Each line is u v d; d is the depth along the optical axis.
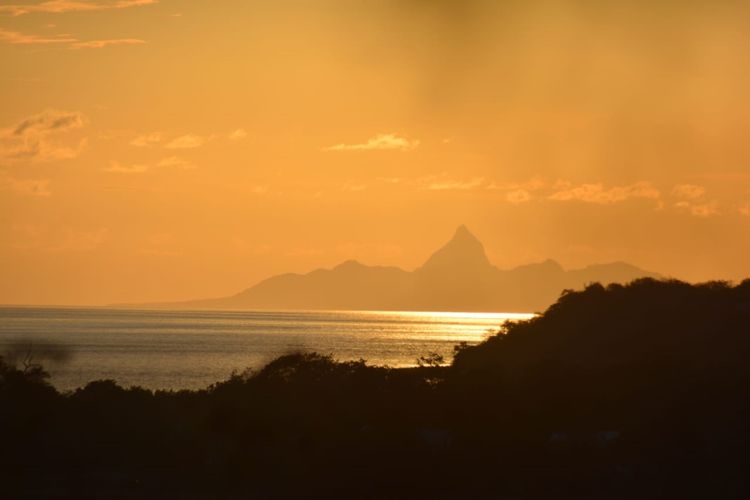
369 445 90.38
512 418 101.69
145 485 82.31
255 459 87.94
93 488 80.88
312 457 88.31
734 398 98.44
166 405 109.50
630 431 95.06
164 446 94.88
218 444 95.25
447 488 79.44
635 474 81.88
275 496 78.50
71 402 106.12
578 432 96.19
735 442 86.12
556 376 112.38
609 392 108.25
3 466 86.25
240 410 100.25
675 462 83.31
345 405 105.69
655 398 104.38
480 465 84.62
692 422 92.25
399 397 107.38
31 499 77.50
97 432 97.38
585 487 79.50
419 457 86.38
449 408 103.38
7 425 95.94
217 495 79.44
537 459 87.00
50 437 94.44
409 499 77.19
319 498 78.00
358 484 80.12
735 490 76.88
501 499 76.25
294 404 105.31
